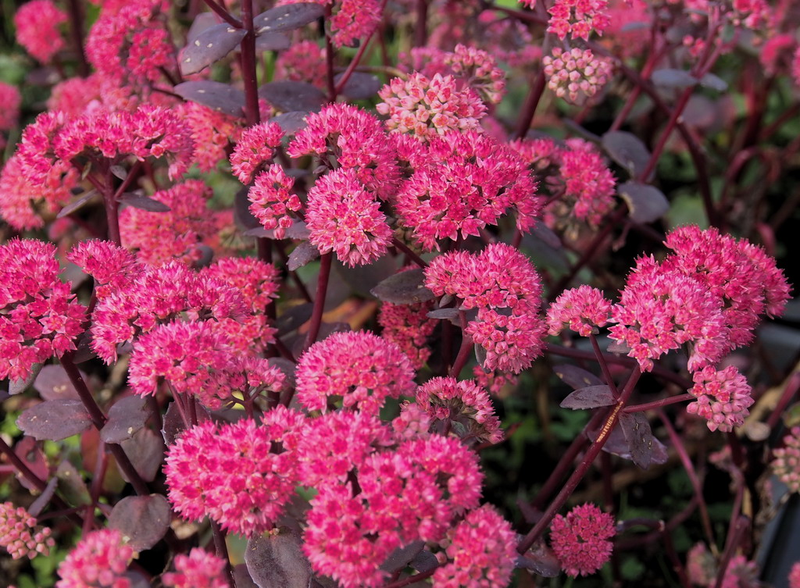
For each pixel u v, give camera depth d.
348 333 0.62
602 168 0.75
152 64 0.77
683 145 1.17
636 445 0.64
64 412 0.67
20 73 1.36
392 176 0.66
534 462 1.03
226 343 0.63
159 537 0.64
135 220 0.74
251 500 0.59
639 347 0.62
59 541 0.91
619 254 1.25
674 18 0.87
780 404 0.87
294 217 0.68
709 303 0.62
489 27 0.86
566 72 0.73
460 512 0.59
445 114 0.69
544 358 0.97
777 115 1.45
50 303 0.63
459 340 0.76
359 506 0.57
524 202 0.66
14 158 0.76
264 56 1.03
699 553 0.89
